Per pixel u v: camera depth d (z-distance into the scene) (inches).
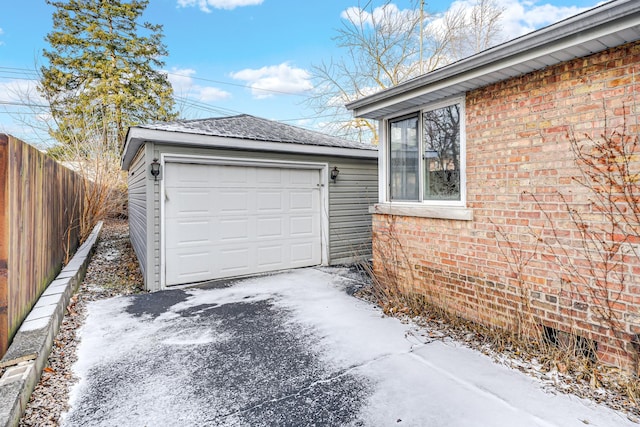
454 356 129.9
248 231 267.0
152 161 224.8
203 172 246.4
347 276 264.5
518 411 96.2
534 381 111.3
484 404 99.9
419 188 186.4
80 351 136.7
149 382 114.1
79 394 106.8
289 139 275.9
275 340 147.1
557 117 124.6
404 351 135.0
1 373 100.2
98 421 94.2
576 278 120.1
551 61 122.3
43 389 107.6
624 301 108.5
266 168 274.1
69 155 462.9
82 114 548.1
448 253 168.2
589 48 111.2
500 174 144.1
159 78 756.6
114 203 469.7
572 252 121.0
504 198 142.7
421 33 555.5
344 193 314.0
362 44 605.3
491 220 148.0
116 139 488.1
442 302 172.1
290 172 286.7
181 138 227.3
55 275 206.1
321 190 302.7
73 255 287.4
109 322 168.7
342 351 135.8
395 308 181.3
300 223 292.8
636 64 105.2
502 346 132.7
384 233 207.6
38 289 159.9
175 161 234.4
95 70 656.4
